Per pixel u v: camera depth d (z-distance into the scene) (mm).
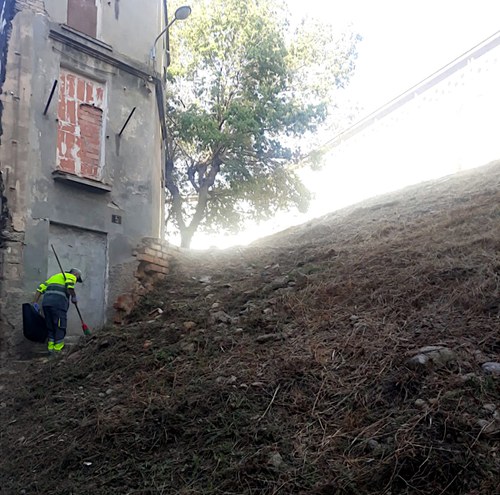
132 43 9945
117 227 9195
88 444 4414
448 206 9281
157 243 9648
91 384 5934
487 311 4895
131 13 10039
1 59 8516
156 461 3982
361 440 3629
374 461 3389
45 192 8305
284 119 14758
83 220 8742
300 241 10805
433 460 3221
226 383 4820
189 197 18031
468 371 4031
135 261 9273
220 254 11508
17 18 8375
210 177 16281
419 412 3699
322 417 4031
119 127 9484
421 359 4172
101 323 8688
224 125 15438
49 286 7656
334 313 5961
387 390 4090
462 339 4500
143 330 7227
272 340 5719
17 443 4852
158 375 5520
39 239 8094
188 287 9258
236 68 15359
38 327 7531
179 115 14852
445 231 7598
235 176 15578
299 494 3262
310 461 3549
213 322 6832
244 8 15375
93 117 9195
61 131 8750
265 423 4078
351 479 3262
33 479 4164
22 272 7844
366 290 6266
